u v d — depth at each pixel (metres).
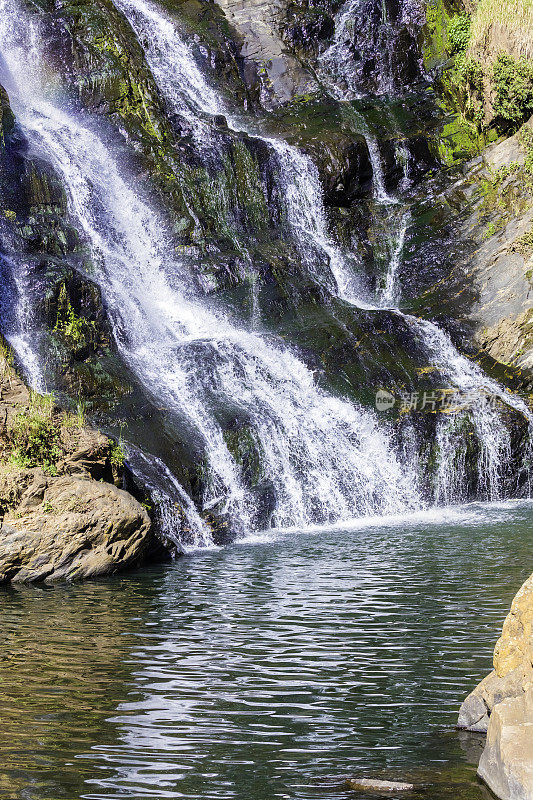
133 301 19.69
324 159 25.61
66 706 6.82
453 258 24.48
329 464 17.59
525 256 23.33
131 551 12.62
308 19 30.33
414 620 9.27
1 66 23.05
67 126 21.89
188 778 5.53
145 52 26.33
